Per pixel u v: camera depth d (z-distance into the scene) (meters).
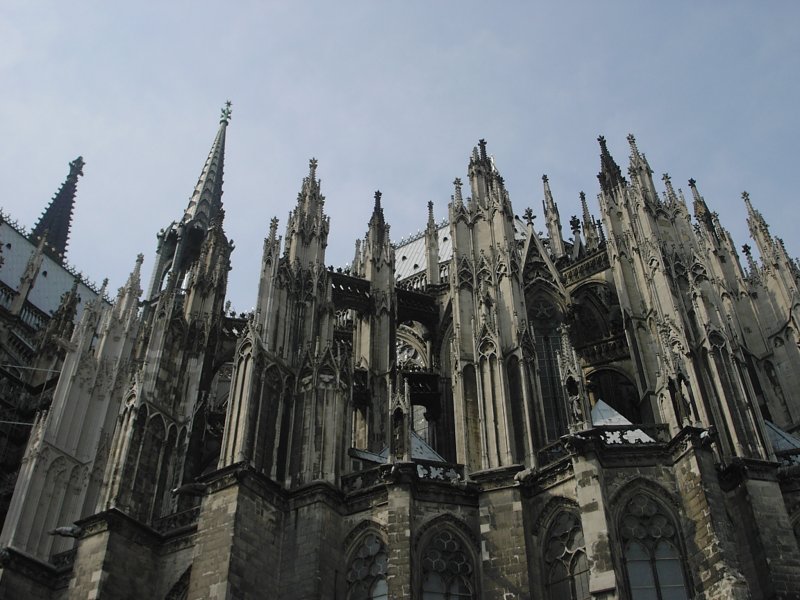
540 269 51.72
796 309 47.78
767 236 52.59
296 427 40.41
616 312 52.28
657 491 33.62
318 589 34.47
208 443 47.72
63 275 95.75
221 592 32.94
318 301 47.38
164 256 78.44
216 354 52.00
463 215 50.41
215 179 87.94
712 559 30.48
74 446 50.06
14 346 75.06
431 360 54.84
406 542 33.84
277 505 37.22
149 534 40.28
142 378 45.88
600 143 58.91
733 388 37.88
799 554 32.06
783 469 35.88
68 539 46.62
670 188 50.53
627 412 47.22
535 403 40.41
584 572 33.09
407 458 36.53
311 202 52.00
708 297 42.12
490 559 34.59
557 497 35.28
